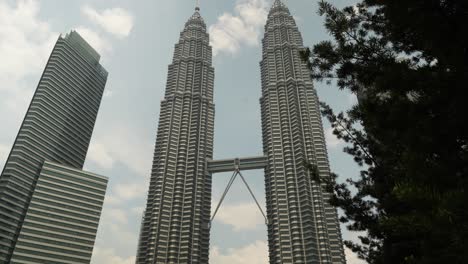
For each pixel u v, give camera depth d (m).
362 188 18.88
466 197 5.28
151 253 146.00
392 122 9.41
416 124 8.81
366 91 11.58
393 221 6.42
